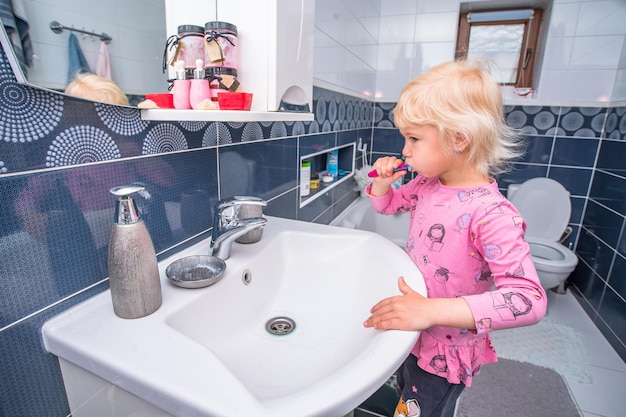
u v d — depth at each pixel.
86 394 0.53
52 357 0.54
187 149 0.77
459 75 0.72
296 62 0.80
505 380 1.56
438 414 0.88
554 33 2.23
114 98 0.57
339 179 2.07
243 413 0.37
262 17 0.69
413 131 0.73
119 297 0.53
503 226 0.69
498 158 0.78
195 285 0.63
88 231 0.58
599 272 2.04
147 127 0.66
